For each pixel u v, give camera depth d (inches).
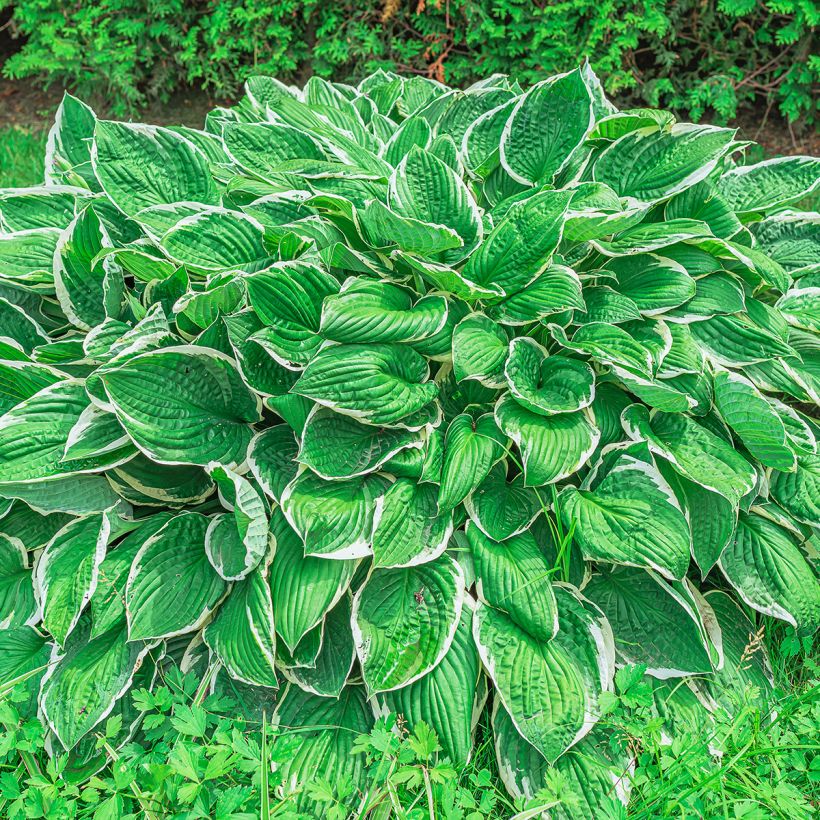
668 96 245.4
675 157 110.3
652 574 91.4
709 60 232.2
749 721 93.2
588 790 85.8
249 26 240.1
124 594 90.6
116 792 80.2
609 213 95.8
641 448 92.7
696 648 93.9
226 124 114.0
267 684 83.7
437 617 88.8
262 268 100.7
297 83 259.4
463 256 101.5
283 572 88.4
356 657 95.6
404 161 101.8
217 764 79.6
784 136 245.1
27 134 253.4
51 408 96.6
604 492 93.0
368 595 90.3
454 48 241.9
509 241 98.3
